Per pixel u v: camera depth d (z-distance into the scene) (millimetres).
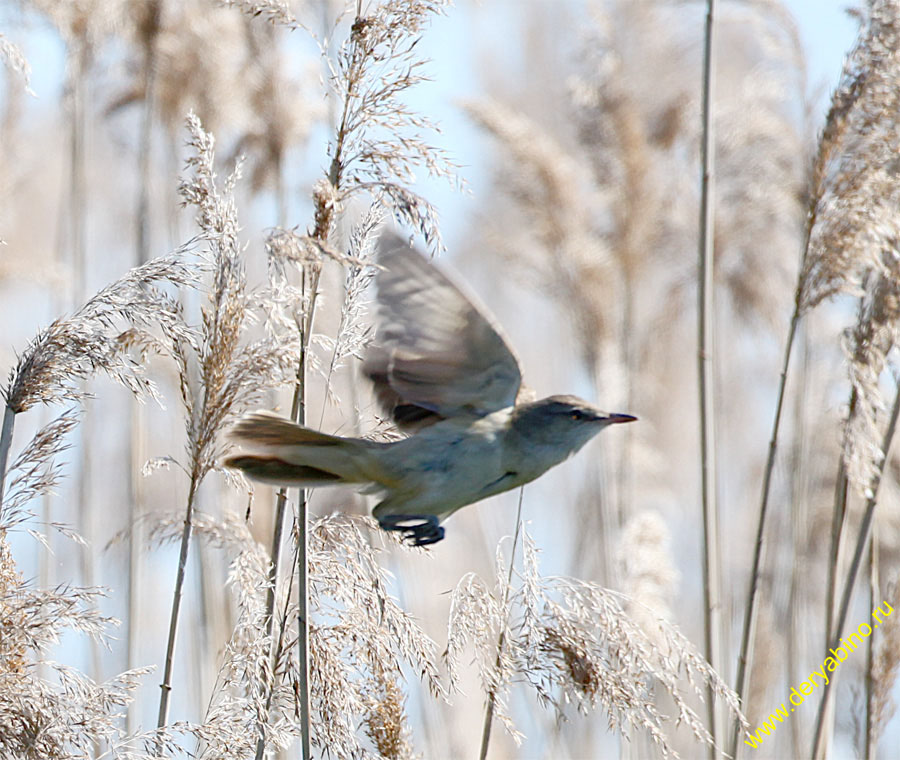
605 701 7430
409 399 6840
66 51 13391
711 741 7473
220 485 12375
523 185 14594
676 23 15250
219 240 7129
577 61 15031
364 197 7402
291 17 7070
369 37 6906
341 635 7328
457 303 6387
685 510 17844
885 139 9328
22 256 14984
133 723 11141
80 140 13773
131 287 7176
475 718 12453
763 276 14773
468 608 7527
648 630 9836
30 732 6664
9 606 7043
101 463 15633
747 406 17344
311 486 6879
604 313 14688
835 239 9242
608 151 14672
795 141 13812
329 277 10695
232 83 13445
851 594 9516
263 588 7535
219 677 7645
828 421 14047
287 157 13391
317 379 10523
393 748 7449
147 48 13367
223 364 7117
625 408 14727
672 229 14922
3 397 7211
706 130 10742
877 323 9453
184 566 7242
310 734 7129
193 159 7125
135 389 7203
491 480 6973
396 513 7000
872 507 9500
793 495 13188
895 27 9430
